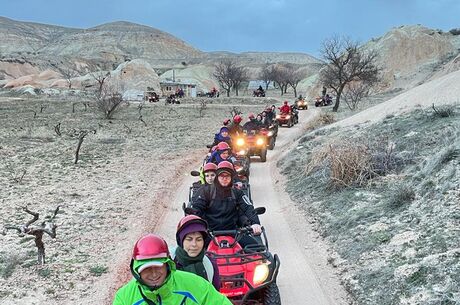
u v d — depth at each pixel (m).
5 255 10.02
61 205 14.43
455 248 8.40
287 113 39.97
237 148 18.36
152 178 18.59
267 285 6.42
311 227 12.11
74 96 84.69
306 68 184.50
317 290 8.59
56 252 10.37
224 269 6.62
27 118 46.41
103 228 12.17
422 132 16.41
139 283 3.44
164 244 3.52
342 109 53.34
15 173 19.48
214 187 7.86
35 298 8.16
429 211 10.27
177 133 34.88
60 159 23.00
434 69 85.81
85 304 7.94
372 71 58.56
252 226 7.46
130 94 91.62
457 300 6.96
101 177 18.81
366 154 14.80
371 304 7.77
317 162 16.64
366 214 11.35
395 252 9.09
